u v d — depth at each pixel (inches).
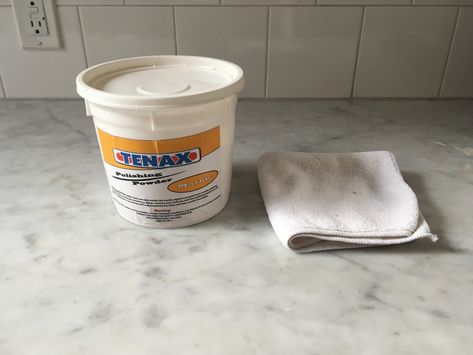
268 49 36.0
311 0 33.9
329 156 26.9
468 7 34.4
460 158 29.2
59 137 32.2
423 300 17.9
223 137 20.9
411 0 34.1
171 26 34.9
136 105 17.7
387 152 27.3
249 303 17.7
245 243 21.3
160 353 15.7
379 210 22.4
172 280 19.0
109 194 25.3
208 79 22.0
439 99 38.6
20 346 15.9
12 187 25.9
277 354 15.6
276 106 37.5
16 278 19.0
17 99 38.1
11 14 34.1
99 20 34.5
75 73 36.8
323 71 37.1
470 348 15.8
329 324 16.8
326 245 20.7
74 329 16.6
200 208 22.1
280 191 23.6
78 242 21.3
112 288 18.5
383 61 36.7
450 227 22.3
